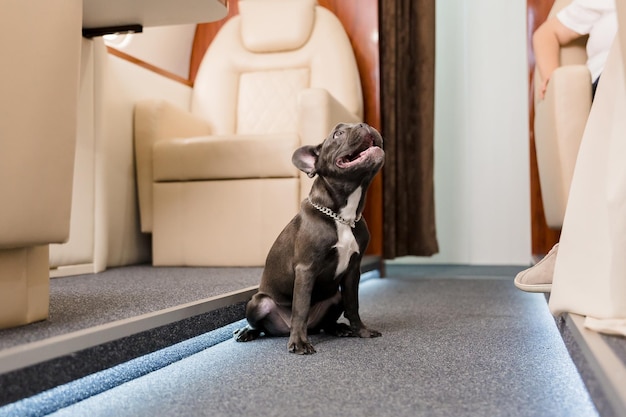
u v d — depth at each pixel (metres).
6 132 0.89
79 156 2.01
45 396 0.83
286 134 2.13
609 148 1.00
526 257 3.37
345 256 1.32
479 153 3.42
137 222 2.46
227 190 2.21
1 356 0.71
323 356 1.19
